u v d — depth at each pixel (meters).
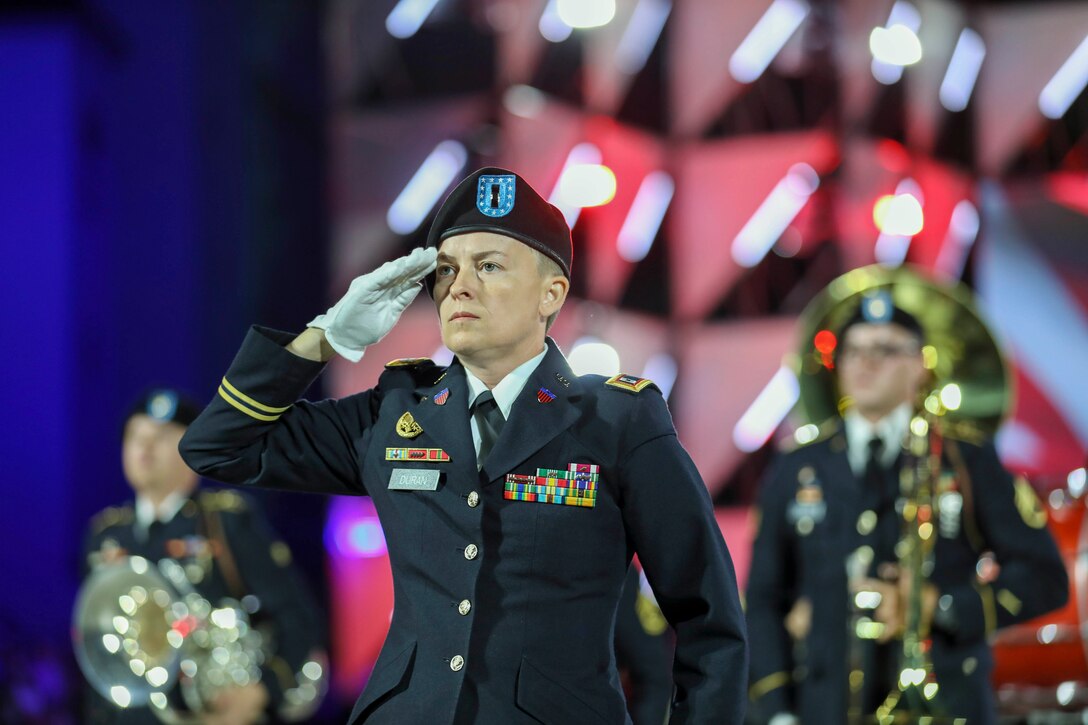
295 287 38.06
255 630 17.81
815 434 16.12
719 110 37.69
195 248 35.12
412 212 38.09
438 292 8.34
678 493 8.09
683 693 8.20
